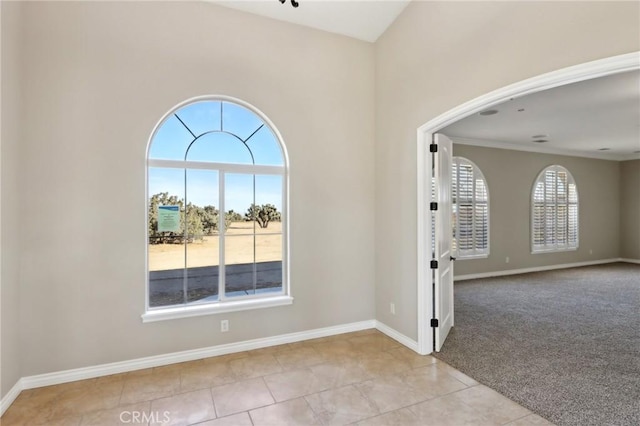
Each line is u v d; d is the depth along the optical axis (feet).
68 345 8.82
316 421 7.12
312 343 11.38
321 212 11.95
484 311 14.89
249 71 10.80
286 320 11.41
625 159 28.96
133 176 9.45
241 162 11.12
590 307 15.55
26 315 8.43
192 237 10.63
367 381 8.77
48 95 8.60
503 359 10.03
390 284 11.95
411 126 10.83
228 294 11.02
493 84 7.99
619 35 5.74
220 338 10.47
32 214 8.47
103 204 9.14
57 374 8.71
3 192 7.58
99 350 9.11
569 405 7.63
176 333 9.93
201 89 10.18
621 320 13.66
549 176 25.72
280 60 11.27
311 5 10.61
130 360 9.42
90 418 7.25
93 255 9.05
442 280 10.97
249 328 10.87
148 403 7.81
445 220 11.55
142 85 9.52
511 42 7.55
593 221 27.96
